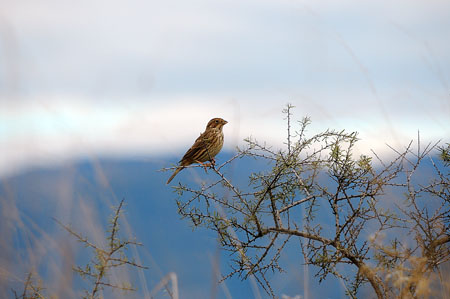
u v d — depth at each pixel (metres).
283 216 11.52
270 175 11.33
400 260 10.34
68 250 10.78
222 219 11.20
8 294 10.57
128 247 11.45
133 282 11.07
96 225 11.66
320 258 10.97
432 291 9.91
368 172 10.91
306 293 11.22
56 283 10.60
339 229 11.02
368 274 10.48
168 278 11.03
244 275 11.48
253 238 11.16
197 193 11.48
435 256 10.39
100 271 10.37
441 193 10.90
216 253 11.26
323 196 11.09
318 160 11.08
